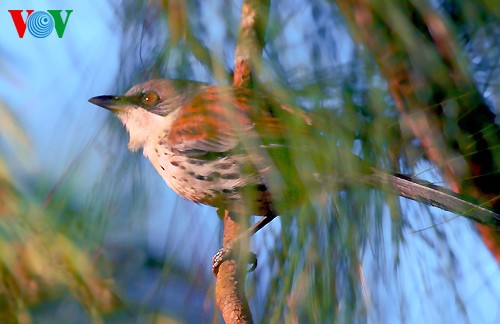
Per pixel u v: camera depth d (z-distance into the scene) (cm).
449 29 333
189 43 362
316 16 343
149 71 384
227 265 528
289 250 396
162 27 376
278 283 400
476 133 395
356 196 375
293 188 432
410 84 355
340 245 375
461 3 350
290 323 383
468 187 445
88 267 399
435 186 436
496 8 342
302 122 377
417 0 329
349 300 370
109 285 411
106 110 408
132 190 421
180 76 383
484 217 441
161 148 682
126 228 420
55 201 385
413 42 328
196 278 416
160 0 372
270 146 448
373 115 358
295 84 341
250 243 416
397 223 365
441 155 393
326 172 377
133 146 429
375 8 332
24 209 380
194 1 345
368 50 343
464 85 366
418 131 383
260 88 439
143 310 421
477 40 376
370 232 371
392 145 396
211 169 624
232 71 383
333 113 352
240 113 444
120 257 428
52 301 401
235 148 568
